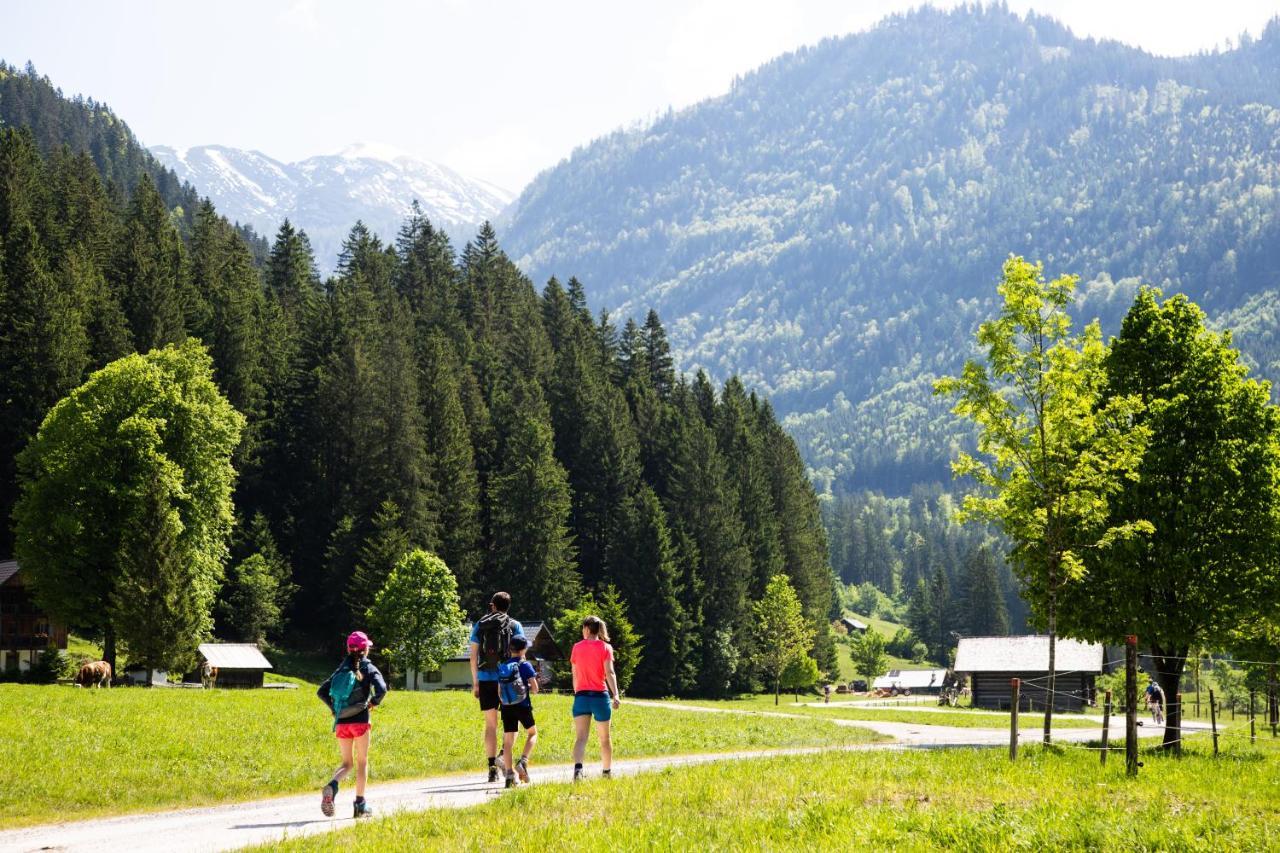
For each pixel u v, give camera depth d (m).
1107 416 30.20
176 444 66.12
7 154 123.06
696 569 109.94
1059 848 12.88
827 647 140.88
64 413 64.31
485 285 157.75
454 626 80.69
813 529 162.12
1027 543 31.95
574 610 93.12
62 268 101.88
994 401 29.55
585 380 126.25
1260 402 32.78
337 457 102.19
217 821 16.67
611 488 115.56
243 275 133.88
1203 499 31.41
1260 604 31.27
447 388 109.25
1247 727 54.16
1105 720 23.62
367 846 12.56
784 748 33.94
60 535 62.25
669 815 14.40
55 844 14.74
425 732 29.70
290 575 94.62
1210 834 13.88
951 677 135.25
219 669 76.12
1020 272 29.34
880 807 15.16
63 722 27.05
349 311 119.00
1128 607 31.97
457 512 98.88
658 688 98.38
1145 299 35.00
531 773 22.17
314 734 28.09
